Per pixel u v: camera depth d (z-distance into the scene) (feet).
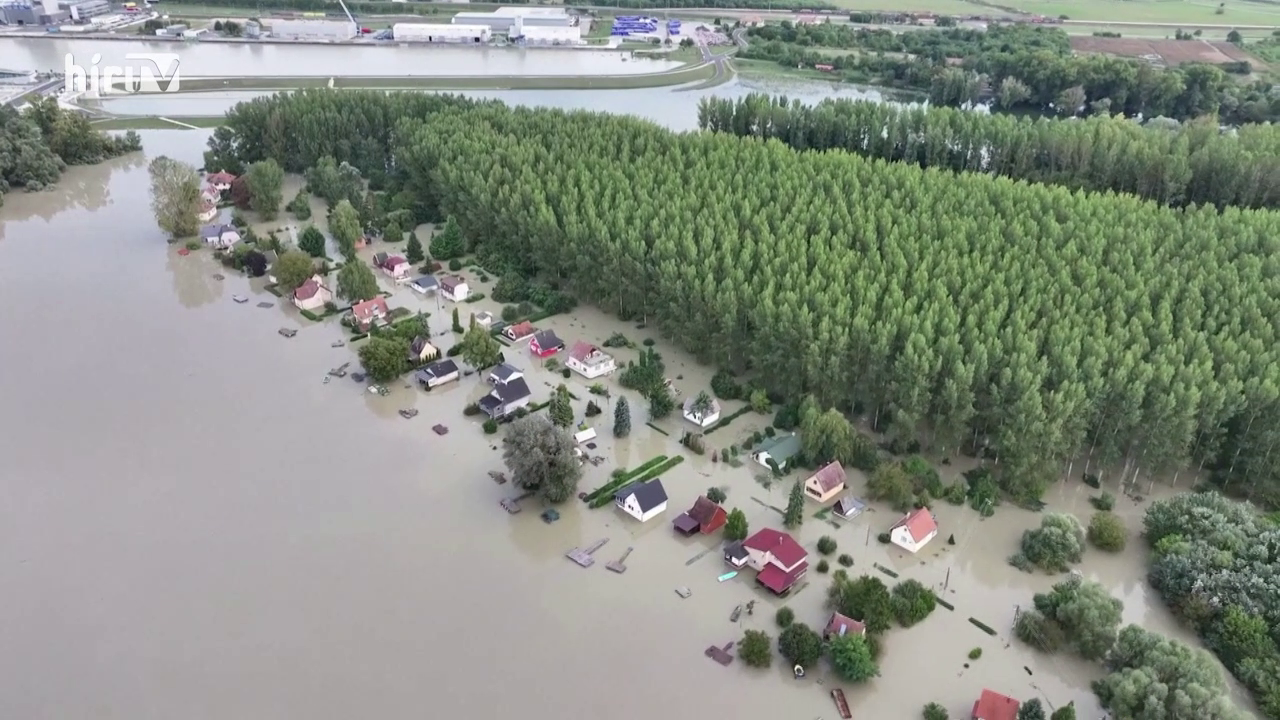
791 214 561.02
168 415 448.24
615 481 409.49
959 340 437.99
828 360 437.99
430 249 634.84
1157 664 294.66
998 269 499.51
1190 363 406.82
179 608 332.80
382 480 407.44
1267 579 331.36
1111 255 500.74
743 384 483.51
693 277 495.00
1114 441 405.59
